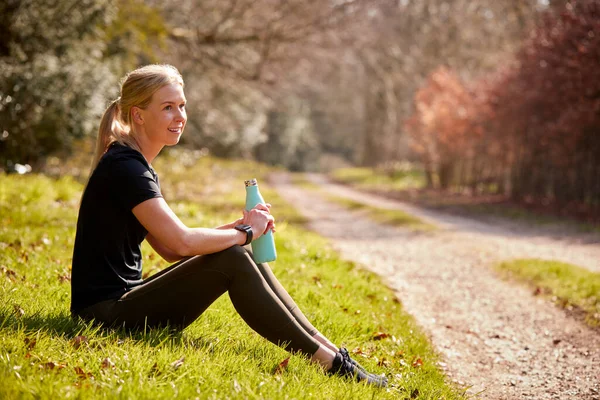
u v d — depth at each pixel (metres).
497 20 32.59
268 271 3.02
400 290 7.09
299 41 19.78
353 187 35.69
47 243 5.82
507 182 26.47
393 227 14.71
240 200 18.12
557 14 19.61
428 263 9.36
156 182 2.82
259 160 63.62
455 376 4.20
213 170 28.77
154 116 2.81
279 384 2.59
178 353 2.66
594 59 16.14
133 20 16.75
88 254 2.78
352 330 4.24
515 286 7.70
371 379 2.97
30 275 4.18
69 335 2.71
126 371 2.42
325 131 76.69
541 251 10.92
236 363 2.74
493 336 5.42
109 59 16.83
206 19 19.42
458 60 35.72
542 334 5.51
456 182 30.55
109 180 2.66
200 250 2.70
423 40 38.09
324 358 2.92
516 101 20.03
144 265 5.32
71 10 13.70
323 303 4.74
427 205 22.80
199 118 30.00
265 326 2.82
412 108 38.81
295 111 65.44
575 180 18.86
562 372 4.43
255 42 19.67
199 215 10.20
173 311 2.82
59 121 14.24
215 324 3.42
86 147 17.95
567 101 17.38
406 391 3.25
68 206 8.91
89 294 2.80
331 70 26.95
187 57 19.41
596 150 17.64
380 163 47.88
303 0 19.06
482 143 24.72
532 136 20.42
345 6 19.39
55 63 13.80
